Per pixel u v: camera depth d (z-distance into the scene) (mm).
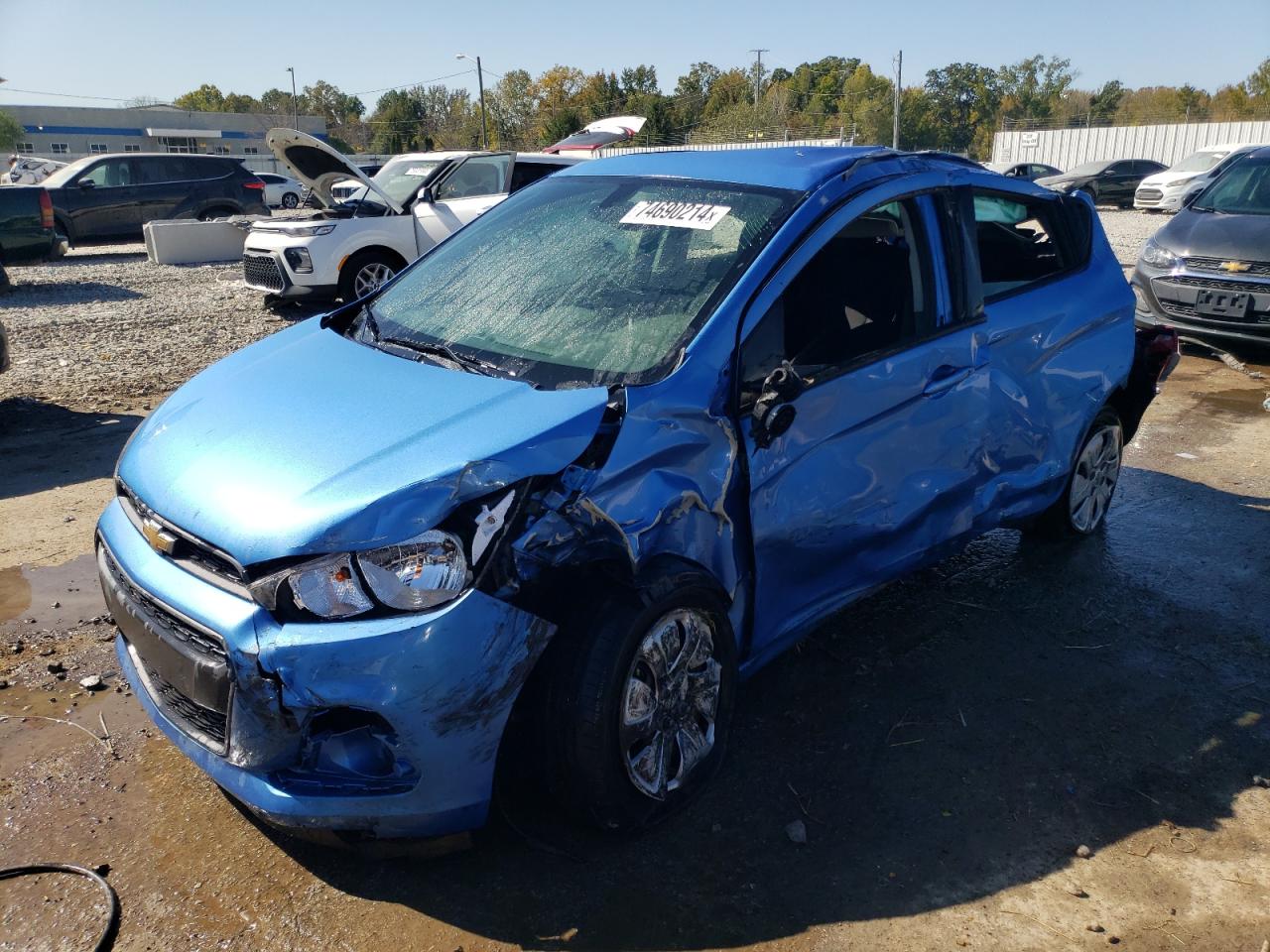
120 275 15516
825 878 2625
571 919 2475
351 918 2473
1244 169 8922
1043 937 2449
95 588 4238
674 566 2641
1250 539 4855
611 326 2990
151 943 2387
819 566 3201
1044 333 3971
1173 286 8320
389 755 2383
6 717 3273
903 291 3414
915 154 3691
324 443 2557
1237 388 7695
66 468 5844
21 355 9047
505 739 2586
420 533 2283
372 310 3594
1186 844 2783
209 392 3059
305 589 2260
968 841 2773
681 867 2654
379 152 87812
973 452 3684
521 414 2570
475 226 3938
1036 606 4164
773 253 3027
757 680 3562
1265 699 3512
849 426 3139
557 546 2434
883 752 3162
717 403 2787
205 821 2805
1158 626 4012
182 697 2549
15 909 2475
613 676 2467
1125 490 5547
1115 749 3209
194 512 2447
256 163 68750
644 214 3416
